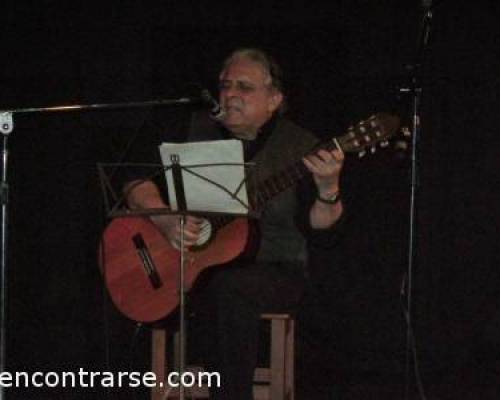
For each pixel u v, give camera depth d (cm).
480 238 719
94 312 742
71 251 745
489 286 718
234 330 493
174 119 571
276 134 555
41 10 739
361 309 730
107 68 736
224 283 500
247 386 487
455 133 717
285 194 546
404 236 724
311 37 739
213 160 441
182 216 453
